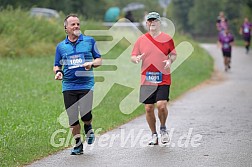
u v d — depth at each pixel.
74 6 99.62
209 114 26.62
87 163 17.17
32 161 17.52
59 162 17.36
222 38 52.44
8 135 20.25
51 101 28.17
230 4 130.88
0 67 36.84
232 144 19.72
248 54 71.88
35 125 22.28
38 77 35.03
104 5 108.50
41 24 51.56
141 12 116.81
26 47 45.84
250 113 27.03
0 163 16.88
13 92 29.75
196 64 53.16
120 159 17.62
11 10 51.84
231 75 48.91
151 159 17.53
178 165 16.72
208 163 16.94
